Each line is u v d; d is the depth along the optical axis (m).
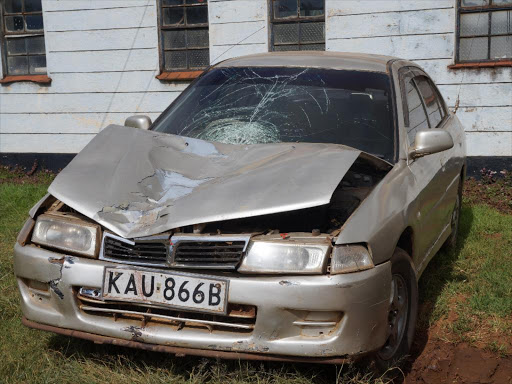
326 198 3.08
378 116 4.07
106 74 9.69
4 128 10.23
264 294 2.93
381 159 3.68
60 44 9.78
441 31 8.30
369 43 8.59
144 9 9.38
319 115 4.10
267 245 3.01
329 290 2.92
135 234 3.13
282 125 4.07
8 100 10.14
